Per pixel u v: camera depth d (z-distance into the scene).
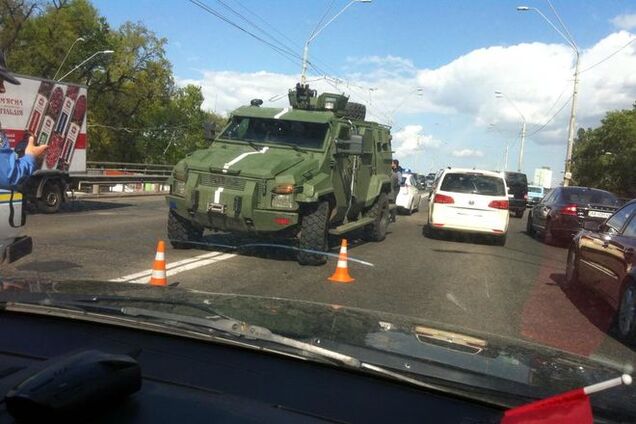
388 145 15.99
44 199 17.88
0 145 4.35
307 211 10.30
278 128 11.59
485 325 7.10
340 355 2.48
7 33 50.06
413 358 2.65
